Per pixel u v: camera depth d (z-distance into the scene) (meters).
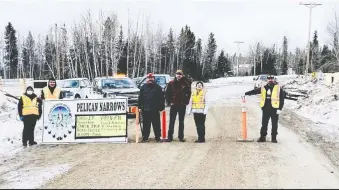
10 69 106.06
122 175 10.91
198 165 11.80
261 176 10.88
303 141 15.47
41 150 13.98
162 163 12.00
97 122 15.12
